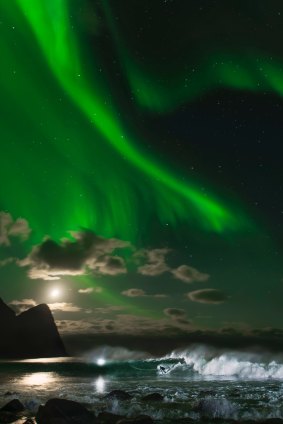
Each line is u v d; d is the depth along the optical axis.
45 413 12.00
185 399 17.06
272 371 34.81
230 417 13.06
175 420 12.60
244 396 18.00
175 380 28.70
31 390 22.45
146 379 30.23
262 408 14.63
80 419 11.93
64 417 11.87
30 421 12.09
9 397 18.81
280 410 14.22
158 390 21.14
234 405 14.30
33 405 15.96
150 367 54.78
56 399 12.63
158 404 15.67
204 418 12.85
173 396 18.09
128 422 11.46
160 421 12.48
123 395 17.53
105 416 12.48
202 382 26.44
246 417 13.06
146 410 14.20
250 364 38.50
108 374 39.69
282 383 25.19
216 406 14.05
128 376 35.06
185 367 43.78
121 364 62.03
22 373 45.84
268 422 11.49
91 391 21.36
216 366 39.69
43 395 19.50
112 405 15.38
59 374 42.06
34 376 38.97
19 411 14.88
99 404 15.95
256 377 31.23
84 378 33.50
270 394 18.77
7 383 28.88
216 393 19.09
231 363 39.47
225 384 24.72
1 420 12.90
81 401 16.81
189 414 13.43
